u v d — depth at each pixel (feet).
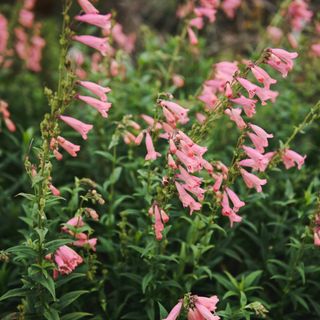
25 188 2.64
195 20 2.89
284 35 3.19
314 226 2.13
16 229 2.53
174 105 2.03
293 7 3.11
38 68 3.57
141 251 2.14
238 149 2.07
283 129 2.95
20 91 3.43
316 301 2.35
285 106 3.00
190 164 1.93
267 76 2.00
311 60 3.05
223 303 2.22
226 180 2.08
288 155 2.24
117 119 2.81
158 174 2.16
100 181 2.67
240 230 2.55
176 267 2.29
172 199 2.37
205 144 2.53
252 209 2.57
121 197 2.33
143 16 5.10
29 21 3.44
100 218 2.47
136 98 2.93
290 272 2.23
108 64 2.91
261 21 4.57
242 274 2.35
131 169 2.54
